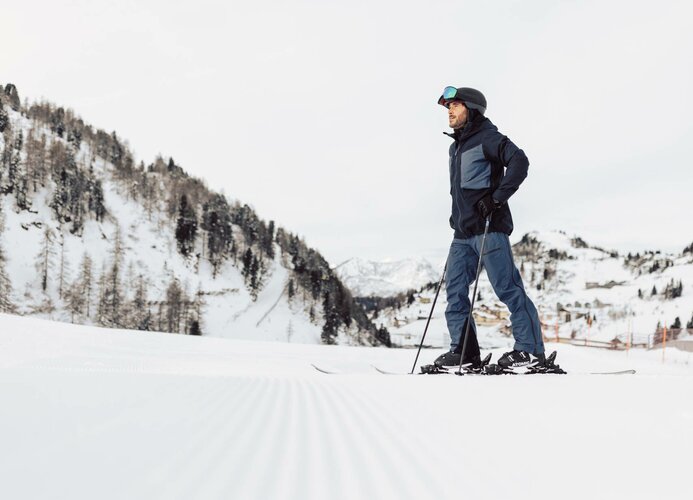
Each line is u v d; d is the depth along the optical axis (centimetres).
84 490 70
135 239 12450
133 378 210
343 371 596
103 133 15638
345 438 127
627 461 100
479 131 338
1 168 11169
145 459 90
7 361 476
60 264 10444
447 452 112
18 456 83
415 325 18612
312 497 78
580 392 188
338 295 12688
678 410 146
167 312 10106
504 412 157
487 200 321
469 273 354
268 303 12344
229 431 124
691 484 85
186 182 15750
